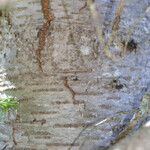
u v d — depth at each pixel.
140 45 0.78
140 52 0.78
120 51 0.77
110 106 0.74
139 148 0.59
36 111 0.75
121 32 0.78
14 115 0.76
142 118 0.72
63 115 0.74
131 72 0.76
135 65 0.77
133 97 0.75
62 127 0.74
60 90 0.76
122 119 0.73
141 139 0.59
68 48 0.77
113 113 0.74
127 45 0.77
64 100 0.75
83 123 0.73
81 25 0.78
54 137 0.74
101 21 0.78
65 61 0.77
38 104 0.76
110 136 0.72
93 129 0.73
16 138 0.75
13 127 0.76
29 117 0.75
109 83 0.75
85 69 0.76
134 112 0.73
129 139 0.61
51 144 0.73
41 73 0.77
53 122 0.74
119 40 0.77
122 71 0.76
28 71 0.78
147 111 0.73
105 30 0.77
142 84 0.75
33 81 0.77
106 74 0.76
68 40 0.78
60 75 0.76
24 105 0.76
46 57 0.78
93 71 0.76
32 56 0.78
